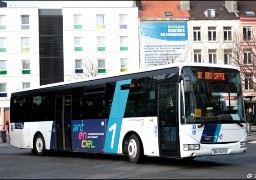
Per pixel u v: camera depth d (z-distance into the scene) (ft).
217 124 42.57
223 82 43.88
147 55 190.19
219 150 42.22
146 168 42.70
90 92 54.75
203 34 192.13
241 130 43.96
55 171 42.60
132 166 44.80
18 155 67.56
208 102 42.63
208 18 192.44
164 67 44.42
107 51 190.90
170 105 42.98
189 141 41.22
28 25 190.08
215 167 43.60
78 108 56.65
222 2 203.51
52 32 191.42
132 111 47.78
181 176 36.17
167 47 190.08
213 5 200.75
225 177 35.27
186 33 191.11
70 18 190.90
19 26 189.47
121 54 190.80
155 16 192.03
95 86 54.03
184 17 191.42
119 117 49.60
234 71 44.86
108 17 191.01
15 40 189.47
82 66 190.49
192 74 42.55
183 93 41.86
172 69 43.32
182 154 41.29
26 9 189.98
